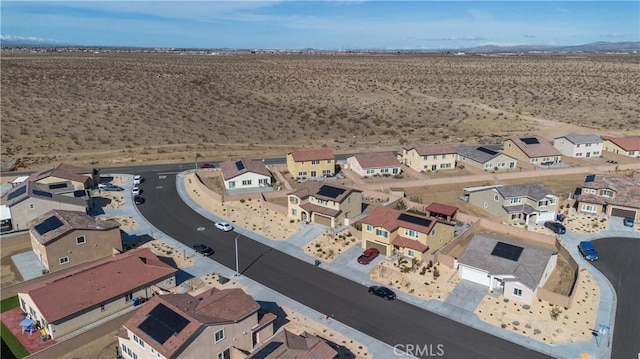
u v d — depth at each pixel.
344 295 52.84
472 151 102.44
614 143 108.25
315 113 149.50
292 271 58.06
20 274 55.53
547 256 54.06
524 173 92.81
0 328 46.06
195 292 52.62
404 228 60.47
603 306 50.50
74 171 83.38
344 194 70.62
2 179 86.56
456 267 57.38
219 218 73.50
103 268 50.28
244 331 42.66
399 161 97.25
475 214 74.81
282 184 87.88
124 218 73.06
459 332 46.38
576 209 76.19
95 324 46.22
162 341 37.84
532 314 48.91
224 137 122.62
